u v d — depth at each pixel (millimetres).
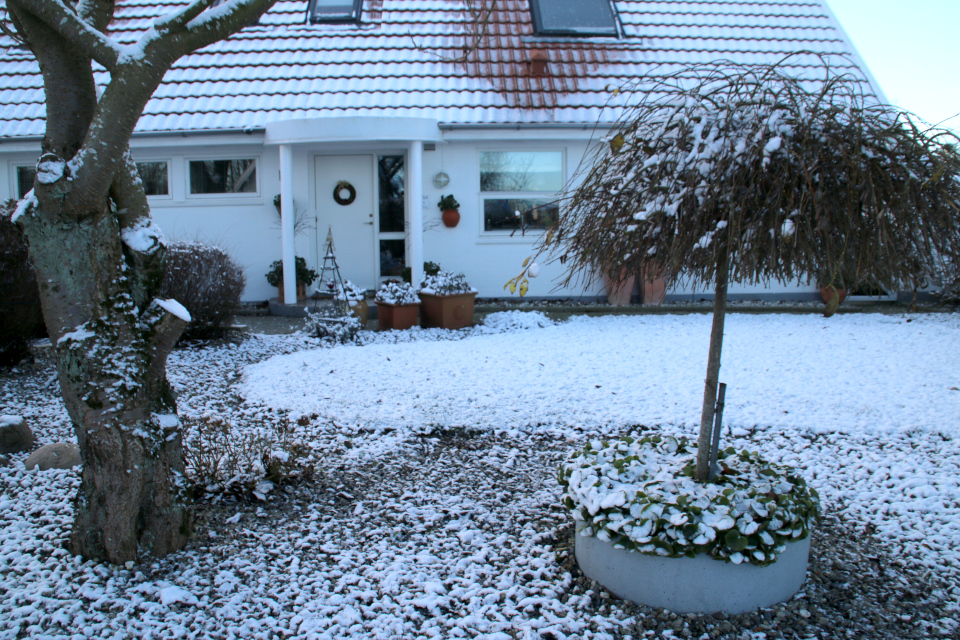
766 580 2963
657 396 6242
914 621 2951
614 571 3088
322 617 2930
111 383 3127
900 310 11055
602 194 3047
